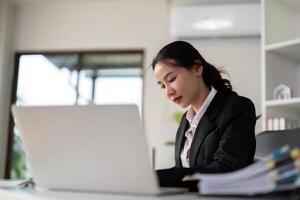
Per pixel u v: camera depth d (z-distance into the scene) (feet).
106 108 2.61
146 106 12.21
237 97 4.10
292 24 9.46
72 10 13.43
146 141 2.54
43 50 13.47
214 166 3.29
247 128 3.76
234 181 2.27
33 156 3.01
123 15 13.02
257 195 2.41
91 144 2.72
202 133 4.06
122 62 13.41
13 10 13.80
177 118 10.85
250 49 11.71
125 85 13.15
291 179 2.16
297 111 9.07
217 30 11.89
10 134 13.37
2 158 13.10
